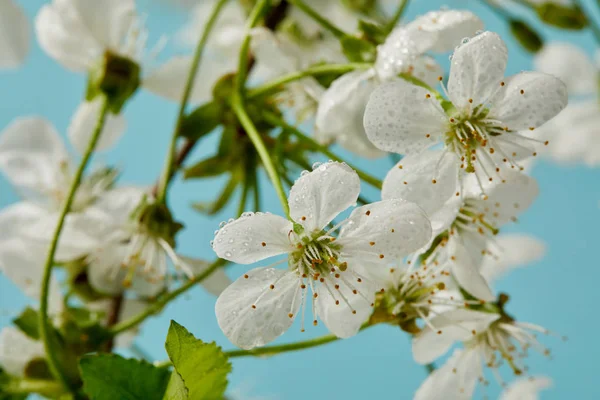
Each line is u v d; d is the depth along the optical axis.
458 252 0.28
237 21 0.34
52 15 0.31
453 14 0.28
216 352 0.26
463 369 0.29
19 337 0.29
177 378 0.26
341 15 0.34
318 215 0.26
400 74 0.28
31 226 0.30
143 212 0.30
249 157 0.31
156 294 0.30
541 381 0.31
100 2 0.31
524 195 0.28
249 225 0.26
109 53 0.31
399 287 0.28
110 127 0.32
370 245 0.26
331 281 0.27
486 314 0.28
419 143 0.27
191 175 0.31
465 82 0.27
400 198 0.26
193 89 0.31
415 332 0.28
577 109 0.38
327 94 0.28
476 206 0.28
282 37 0.32
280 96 0.31
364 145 0.29
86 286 0.30
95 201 0.32
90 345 0.29
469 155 0.27
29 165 0.32
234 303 0.26
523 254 0.32
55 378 0.29
